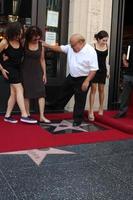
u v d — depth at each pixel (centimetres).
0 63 621
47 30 763
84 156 480
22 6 752
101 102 724
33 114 726
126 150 516
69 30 769
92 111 697
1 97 718
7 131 586
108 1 782
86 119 715
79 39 598
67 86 645
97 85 729
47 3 757
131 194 369
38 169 424
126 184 393
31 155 473
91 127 652
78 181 394
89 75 605
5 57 614
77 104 645
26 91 641
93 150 509
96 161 462
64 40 778
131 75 699
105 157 480
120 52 820
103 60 680
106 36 667
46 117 712
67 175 410
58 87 770
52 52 773
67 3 769
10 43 610
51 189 371
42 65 648
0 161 445
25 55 629
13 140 536
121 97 724
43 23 753
